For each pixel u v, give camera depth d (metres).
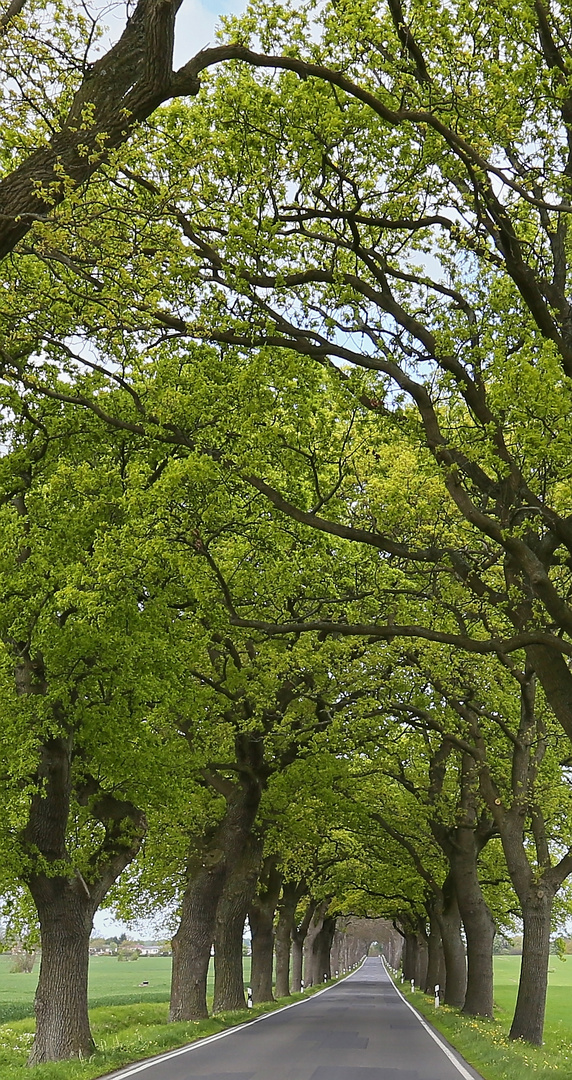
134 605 17.94
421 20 11.74
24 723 17.12
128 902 31.28
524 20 11.62
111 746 18.70
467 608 17.91
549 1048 21.75
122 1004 51.62
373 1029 25.11
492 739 26.86
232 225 12.59
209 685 23.88
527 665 21.12
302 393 16.28
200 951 25.97
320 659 22.78
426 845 33.69
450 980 35.16
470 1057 18.23
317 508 14.24
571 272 13.48
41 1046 18.09
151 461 18.34
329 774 26.50
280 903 48.16
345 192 13.16
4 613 17.44
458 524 15.55
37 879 18.56
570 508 13.36
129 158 12.32
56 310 13.80
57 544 17.72
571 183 12.13
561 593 14.71
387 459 19.39
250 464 14.49
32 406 18.78
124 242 11.91
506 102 11.62
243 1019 27.92
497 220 12.02
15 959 118.81
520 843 23.22
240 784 26.39
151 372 17.75
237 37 12.76
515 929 42.97
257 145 12.85
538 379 10.98
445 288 13.99
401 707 24.83
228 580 20.20
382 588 17.50
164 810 21.92
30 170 8.45
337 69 12.40
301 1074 14.75
